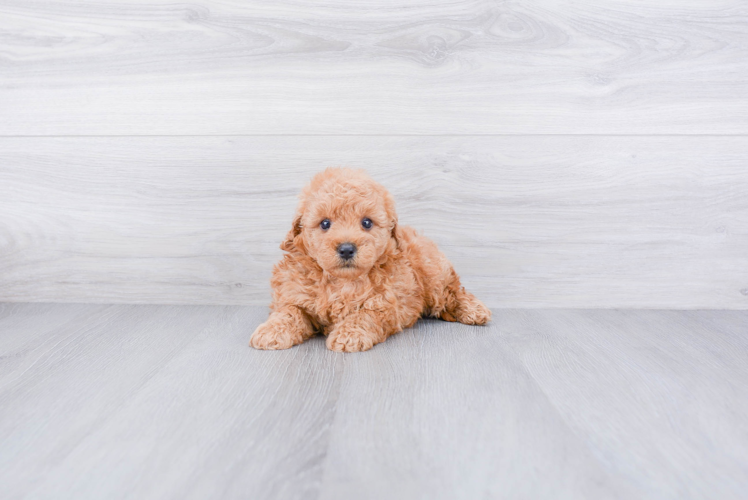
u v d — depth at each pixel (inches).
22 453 31.5
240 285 72.7
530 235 71.2
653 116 69.6
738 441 33.6
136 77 70.4
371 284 54.5
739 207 70.3
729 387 42.9
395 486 28.0
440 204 70.9
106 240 72.7
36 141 71.6
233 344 54.4
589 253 71.4
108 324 62.6
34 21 69.9
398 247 57.2
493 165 70.3
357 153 70.4
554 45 69.0
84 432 34.2
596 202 70.6
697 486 28.3
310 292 55.2
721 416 37.4
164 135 70.9
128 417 36.5
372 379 43.8
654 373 46.1
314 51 69.4
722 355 51.4
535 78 69.4
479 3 68.5
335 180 53.7
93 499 26.7
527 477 29.0
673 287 71.6
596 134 69.9
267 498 26.8
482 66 69.2
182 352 51.5
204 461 30.5
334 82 69.7
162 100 70.6
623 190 70.4
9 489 27.6
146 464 30.1
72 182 72.0
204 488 27.7
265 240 72.0
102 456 31.1
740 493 27.7
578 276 71.7
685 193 70.3
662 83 69.2
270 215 71.6
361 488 27.8
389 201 55.7
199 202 71.7
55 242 72.8
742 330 60.8
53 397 40.1
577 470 29.8
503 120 69.9
